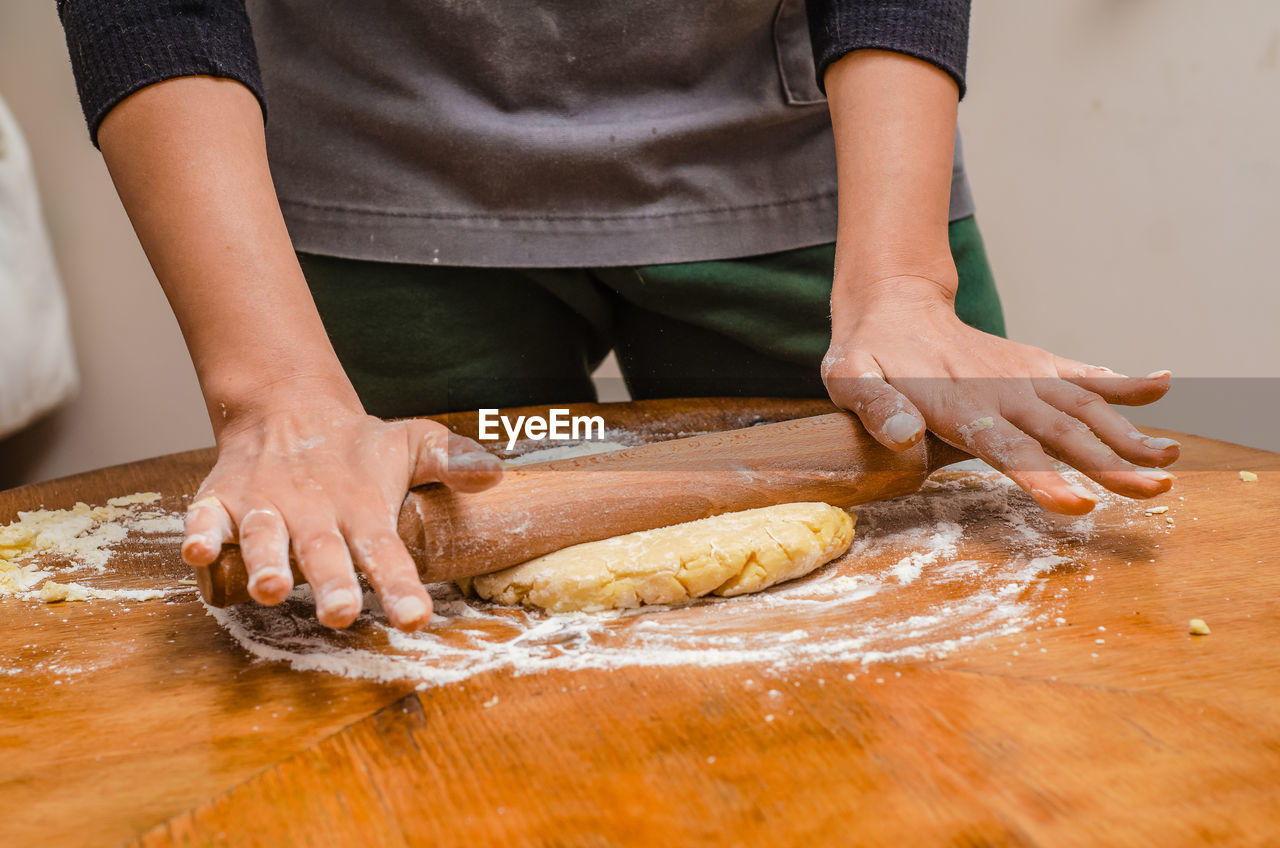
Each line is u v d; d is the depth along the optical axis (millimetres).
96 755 541
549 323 1351
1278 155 1913
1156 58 1979
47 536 899
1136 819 454
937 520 894
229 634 705
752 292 1278
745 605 728
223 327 768
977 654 627
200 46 819
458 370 1314
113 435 2350
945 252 975
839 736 534
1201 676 586
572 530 750
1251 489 940
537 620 717
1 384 1880
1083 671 598
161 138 794
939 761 506
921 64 988
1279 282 1970
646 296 1286
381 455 692
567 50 1181
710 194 1245
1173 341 2111
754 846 442
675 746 531
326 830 468
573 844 449
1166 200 2043
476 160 1178
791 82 1217
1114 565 772
